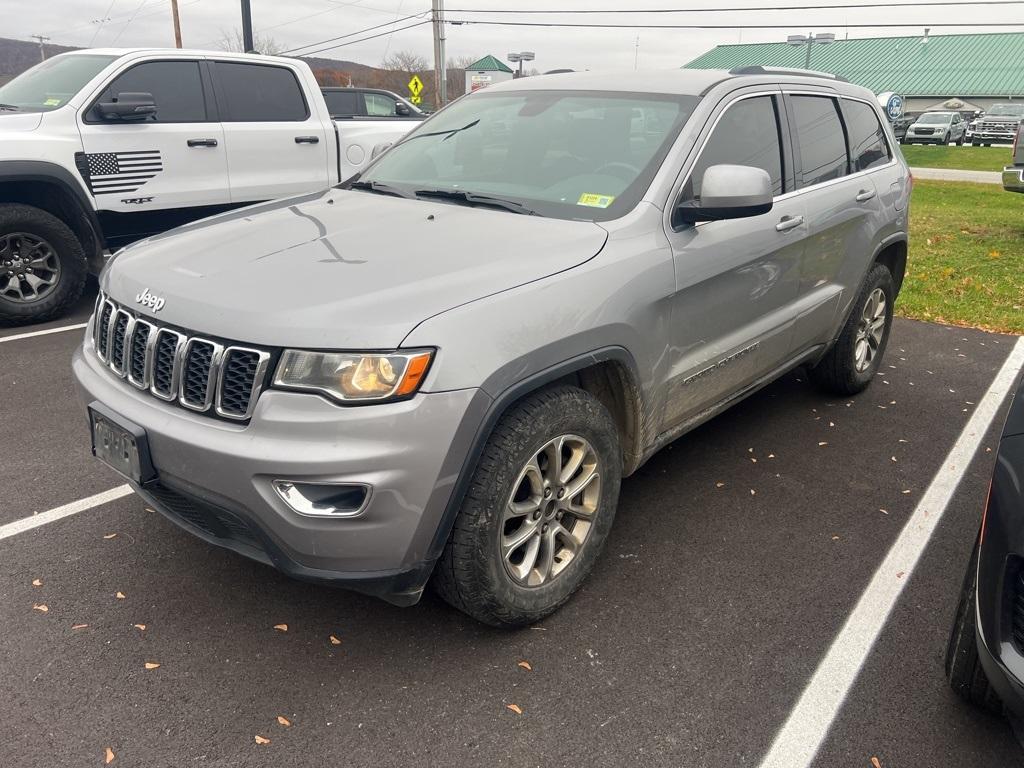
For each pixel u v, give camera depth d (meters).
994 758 2.33
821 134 4.24
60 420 4.50
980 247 9.88
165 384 2.56
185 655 2.67
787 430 4.55
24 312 6.23
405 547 2.38
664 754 2.32
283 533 2.33
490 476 2.47
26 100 6.59
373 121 8.31
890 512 3.68
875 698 2.55
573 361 2.64
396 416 2.27
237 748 2.31
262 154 7.27
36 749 2.28
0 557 3.18
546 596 2.80
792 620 2.91
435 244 2.83
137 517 3.50
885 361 5.84
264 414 2.30
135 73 6.58
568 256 2.77
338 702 2.48
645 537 3.43
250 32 21.64
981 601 2.10
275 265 2.69
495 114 3.92
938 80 53.88
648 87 3.67
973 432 4.57
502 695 2.53
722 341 3.49
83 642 2.72
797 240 3.81
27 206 6.09
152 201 6.64
